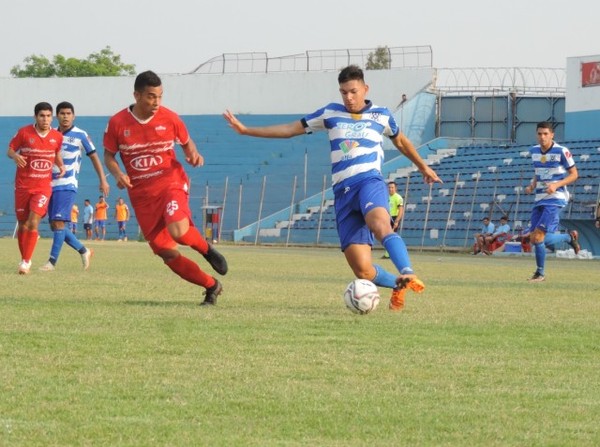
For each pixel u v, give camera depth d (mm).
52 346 15680
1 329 17578
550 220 37938
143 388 12555
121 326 18203
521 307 24188
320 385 12953
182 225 21812
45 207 33781
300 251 75938
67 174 37219
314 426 10773
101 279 31891
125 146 22469
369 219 21500
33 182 33594
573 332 18844
